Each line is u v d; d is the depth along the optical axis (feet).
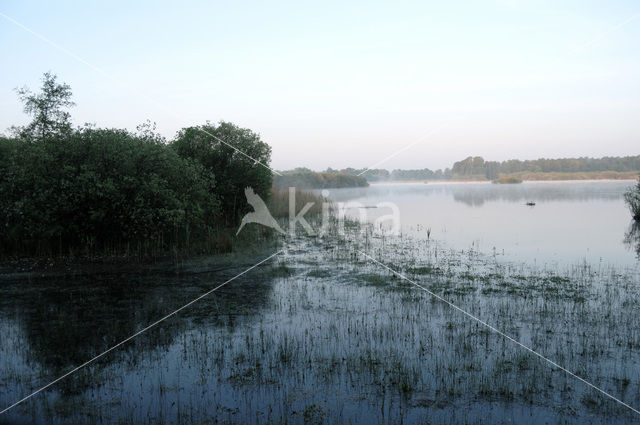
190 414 17.69
